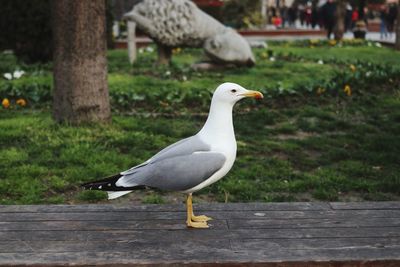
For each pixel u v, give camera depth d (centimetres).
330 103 530
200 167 229
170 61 740
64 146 375
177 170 228
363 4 1560
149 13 693
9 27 701
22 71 627
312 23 1681
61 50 405
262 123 459
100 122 414
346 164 367
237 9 1605
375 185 335
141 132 408
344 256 215
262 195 325
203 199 322
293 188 333
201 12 708
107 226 237
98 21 404
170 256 215
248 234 231
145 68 707
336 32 1237
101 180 231
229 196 324
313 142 408
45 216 244
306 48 1049
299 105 521
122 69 701
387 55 943
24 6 694
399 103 530
